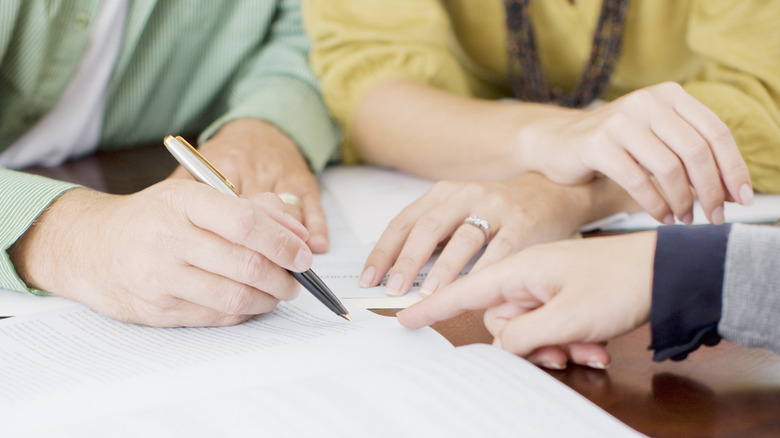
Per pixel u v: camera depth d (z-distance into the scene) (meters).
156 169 1.09
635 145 0.70
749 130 0.89
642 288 0.50
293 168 0.96
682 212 0.70
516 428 0.40
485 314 0.56
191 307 0.58
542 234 0.74
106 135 1.27
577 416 0.41
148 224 0.57
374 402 0.42
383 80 1.11
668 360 0.51
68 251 0.64
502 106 0.98
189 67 1.29
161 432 0.40
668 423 0.44
